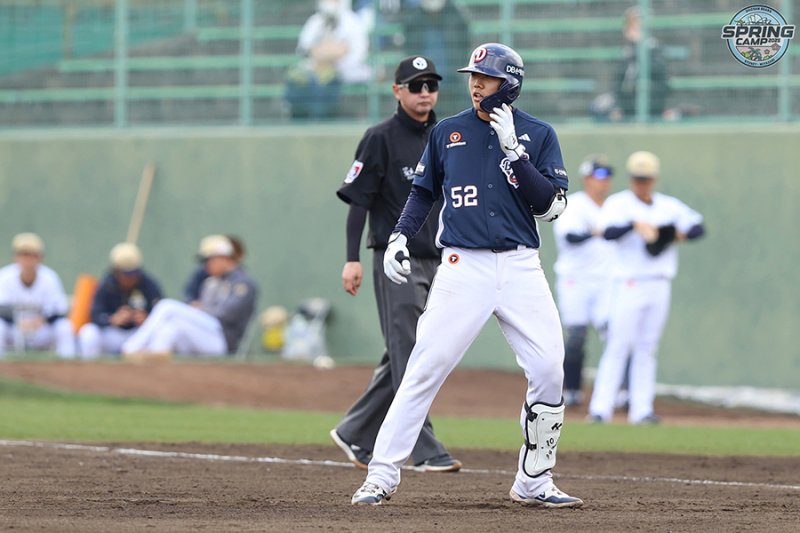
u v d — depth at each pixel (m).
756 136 65.38
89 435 39.25
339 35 71.06
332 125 71.38
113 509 22.14
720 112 66.69
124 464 31.00
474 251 22.45
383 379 31.05
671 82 67.31
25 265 62.88
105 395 53.75
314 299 70.19
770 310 65.00
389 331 30.19
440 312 22.55
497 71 22.05
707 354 65.44
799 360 64.50
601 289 55.66
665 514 22.33
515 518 21.44
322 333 68.88
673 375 65.69
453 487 27.41
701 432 45.19
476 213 22.38
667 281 49.50
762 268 65.19
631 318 49.41
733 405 62.12
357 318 69.25
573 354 56.28
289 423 45.47
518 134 22.72
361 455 31.27
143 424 43.62
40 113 75.31
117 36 74.44
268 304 70.62
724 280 65.44
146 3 74.19
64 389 54.25
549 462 23.31
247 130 72.06
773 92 66.00
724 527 20.36
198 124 73.06
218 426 43.53
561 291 56.16
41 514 21.28
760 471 32.53
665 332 65.81
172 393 55.62
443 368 22.69
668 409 60.12
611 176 61.12
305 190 70.56
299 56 71.81
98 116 74.50
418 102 30.19
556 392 22.98
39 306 63.31
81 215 73.12
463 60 68.12
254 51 72.50
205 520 20.62
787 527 20.41
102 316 62.97
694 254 65.75
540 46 68.50
